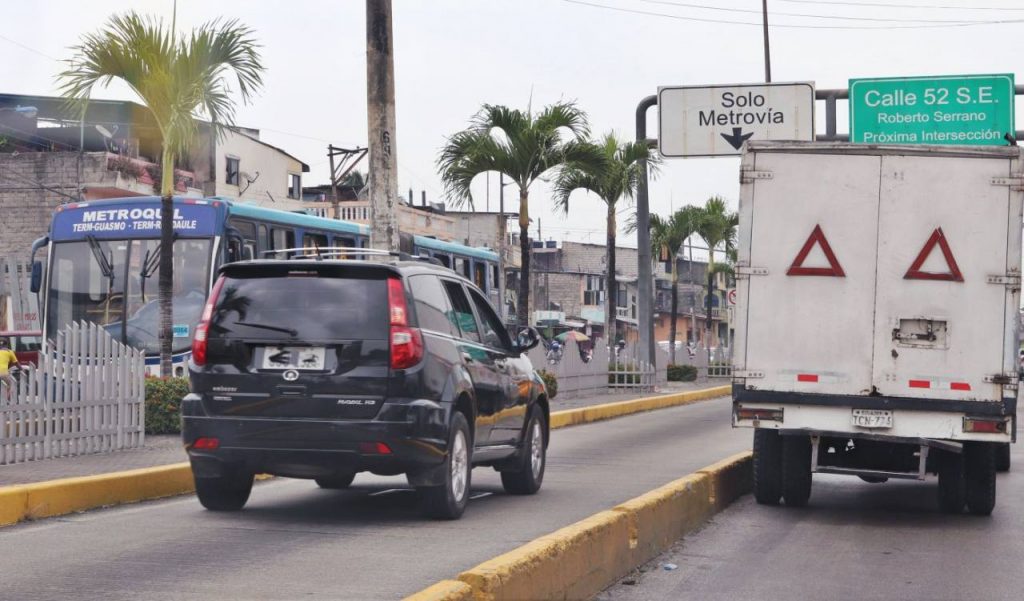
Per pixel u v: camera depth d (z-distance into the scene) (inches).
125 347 900.6
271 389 589.9
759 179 701.9
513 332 1740.9
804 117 1576.0
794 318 696.4
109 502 675.4
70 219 1285.7
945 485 729.6
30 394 807.7
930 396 679.7
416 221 4429.1
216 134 1193.4
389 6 1091.9
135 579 440.8
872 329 687.1
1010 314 674.2
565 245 6018.7
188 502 701.3
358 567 469.1
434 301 632.4
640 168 2036.2
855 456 737.0
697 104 1604.3
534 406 753.6
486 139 1768.0
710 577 514.3
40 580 438.3
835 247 692.7
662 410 1859.0
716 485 725.9
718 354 3085.6
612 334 2324.1
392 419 580.1
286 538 548.4
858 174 691.4
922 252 683.4
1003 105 1513.3
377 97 1088.2
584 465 946.1
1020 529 681.0
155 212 1259.2
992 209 677.9
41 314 1289.4
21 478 701.9
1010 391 673.0
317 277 602.9
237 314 603.5
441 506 610.5
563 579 419.8
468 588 335.3
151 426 1013.2
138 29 1128.8
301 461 588.7
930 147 682.8
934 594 488.1
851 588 497.0
